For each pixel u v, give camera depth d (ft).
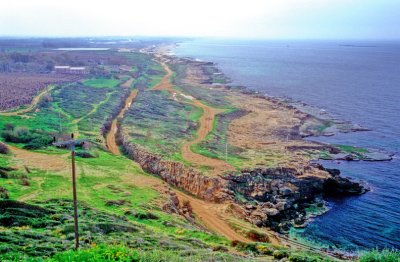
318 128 440.86
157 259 108.78
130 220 190.80
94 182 247.09
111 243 140.77
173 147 344.08
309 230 234.58
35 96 515.91
